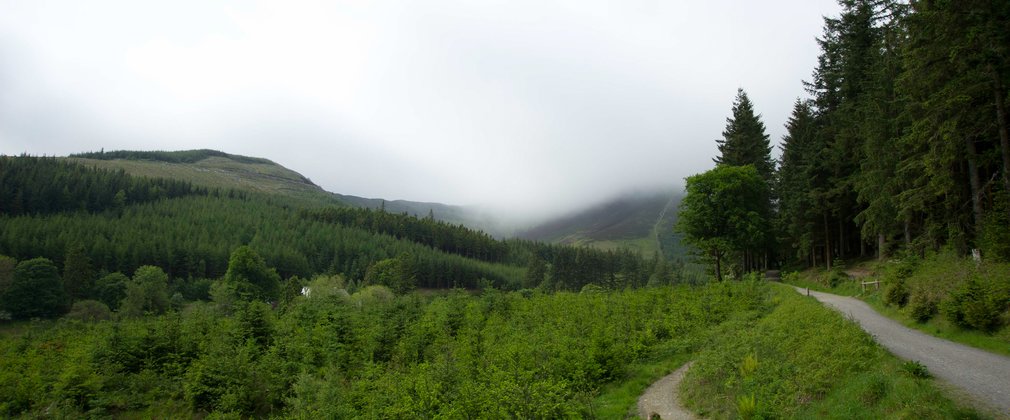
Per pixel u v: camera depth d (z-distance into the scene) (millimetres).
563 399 16891
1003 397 10672
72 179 165750
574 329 26281
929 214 29062
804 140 50406
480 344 25812
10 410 20547
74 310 73625
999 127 21500
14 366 23359
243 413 21531
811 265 57094
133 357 24031
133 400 21641
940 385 11391
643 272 145875
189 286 112812
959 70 21203
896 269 25844
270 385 22281
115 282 92875
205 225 163500
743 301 32312
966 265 21391
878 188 32750
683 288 39000
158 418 20891
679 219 52406
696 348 24281
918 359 14164
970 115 22219
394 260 126625
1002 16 19578
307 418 19047
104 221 144500
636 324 28797
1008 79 20203
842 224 49031
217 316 32312
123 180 185125
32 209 149625
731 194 48438
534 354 21578
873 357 13602
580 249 154500
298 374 22844
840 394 12195
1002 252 20641
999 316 16500
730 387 16031
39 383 21641
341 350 26031
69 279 90875
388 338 26969
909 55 23172
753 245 48906
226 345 24203
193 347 25422
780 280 52688
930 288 20953
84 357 23797
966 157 24484
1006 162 21297
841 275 40281
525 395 16312
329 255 160250
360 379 22703
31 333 30047
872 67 34219
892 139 30031
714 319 29375
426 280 151250
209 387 21781
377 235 184375
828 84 48219
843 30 43375
